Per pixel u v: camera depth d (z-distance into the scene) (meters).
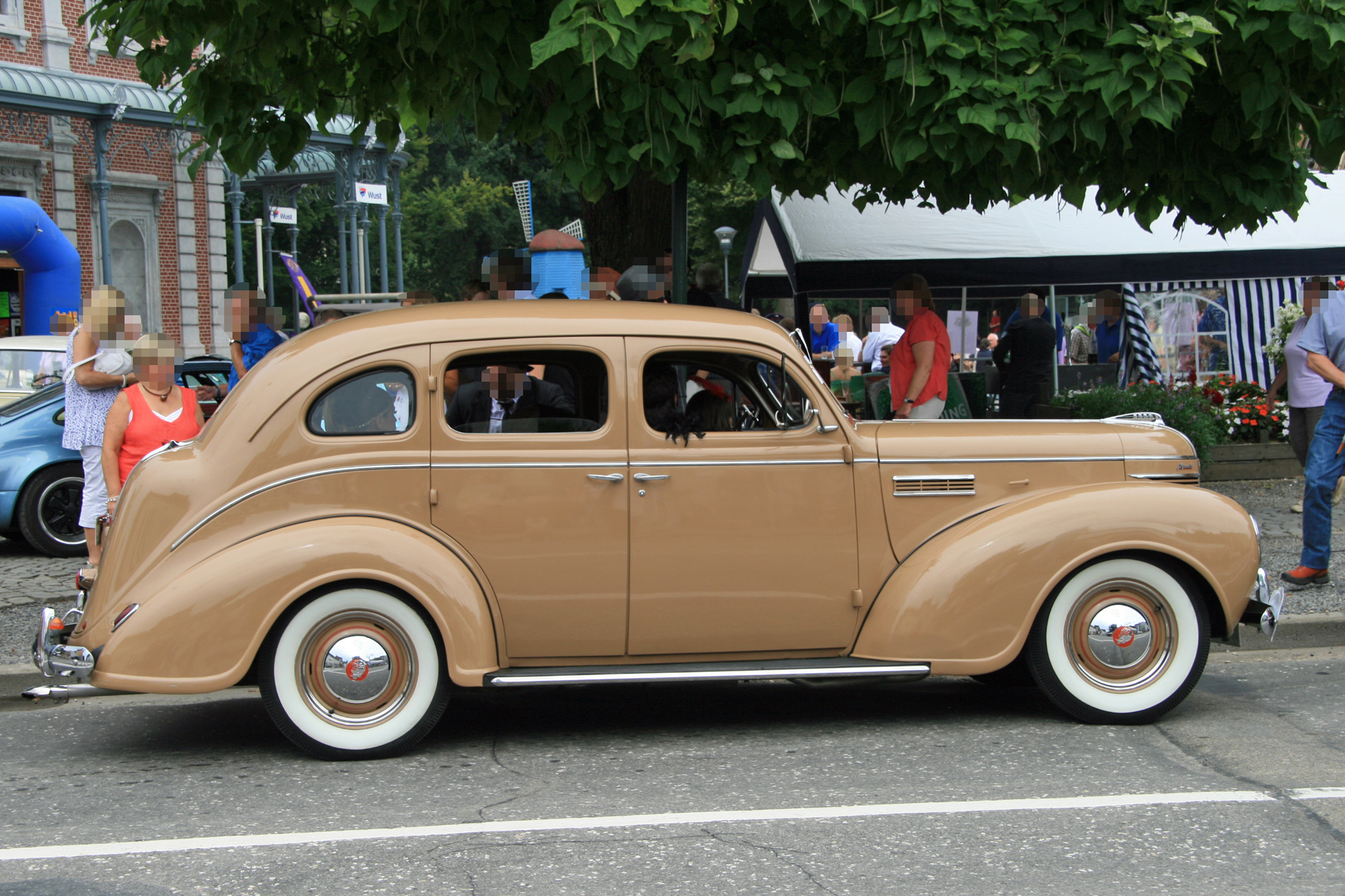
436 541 4.95
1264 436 12.33
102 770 4.83
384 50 6.77
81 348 7.68
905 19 5.84
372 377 4.99
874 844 3.86
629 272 7.39
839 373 12.19
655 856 3.77
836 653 5.31
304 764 4.87
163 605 4.69
